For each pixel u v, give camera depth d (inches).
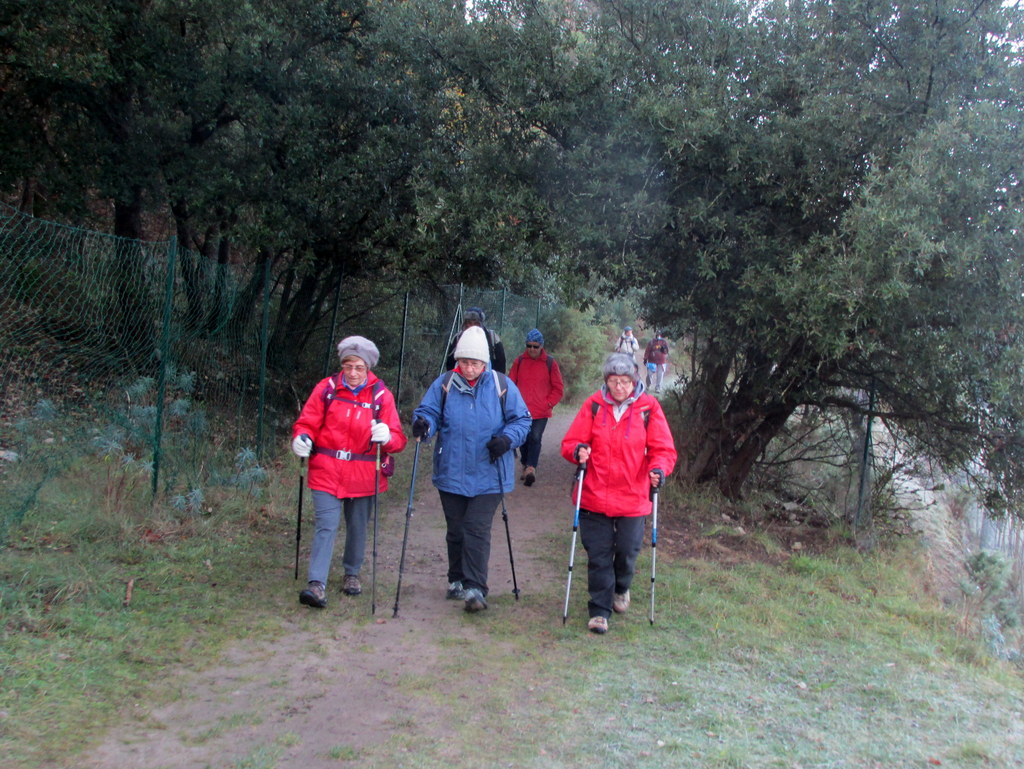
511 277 436.1
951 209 279.4
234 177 420.2
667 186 336.2
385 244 457.1
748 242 319.9
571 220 346.9
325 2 433.1
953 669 210.8
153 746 145.5
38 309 286.7
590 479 217.0
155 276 323.9
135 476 279.3
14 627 180.7
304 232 423.8
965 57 296.5
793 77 327.9
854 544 348.8
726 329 338.3
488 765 146.3
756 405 367.2
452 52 376.5
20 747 139.0
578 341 811.4
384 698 171.0
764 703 178.7
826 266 280.2
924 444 362.0
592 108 343.9
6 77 404.8
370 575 251.1
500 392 222.5
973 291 290.8
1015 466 327.6
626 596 227.9
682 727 164.7
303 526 291.6
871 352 304.5
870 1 303.3
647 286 362.9
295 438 214.5
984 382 308.7
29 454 270.5
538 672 188.5
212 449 331.3
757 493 402.9
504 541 298.8
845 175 310.8
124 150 420.2
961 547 458.3
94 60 365.7
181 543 251.9
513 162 360.8
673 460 216.7
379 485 225.5
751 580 269.7
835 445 403.2
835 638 224.4
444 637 205.5
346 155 428.5
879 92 303.1
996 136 270.1
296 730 155.6
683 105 310.8
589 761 149.2
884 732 167.5
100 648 178.5
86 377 306.2
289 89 434.9
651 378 649.0
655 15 340.2
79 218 430.0
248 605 215.2
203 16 411.8
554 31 353.4
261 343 377.4
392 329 532.1
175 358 335.0
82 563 220.2
